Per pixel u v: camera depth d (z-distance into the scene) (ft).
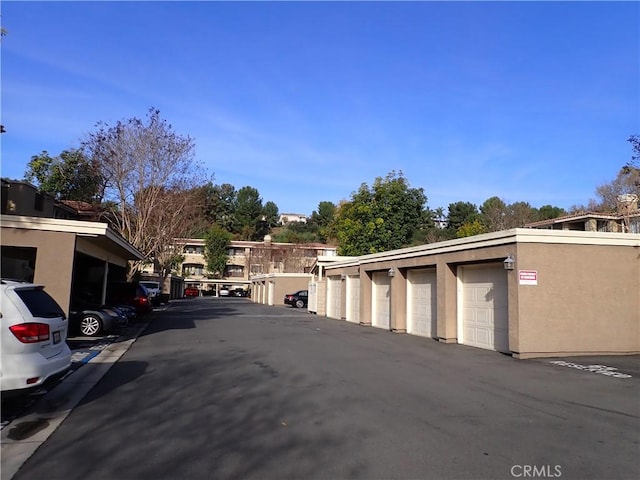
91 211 109.60
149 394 27.32
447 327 54.54
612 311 45.62
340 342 53.11
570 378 33.37
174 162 115.24
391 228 133.18
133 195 110.93
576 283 44.86
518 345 42.68
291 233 311.47
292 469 16.55
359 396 27.20
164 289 180.86
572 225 147.74
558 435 20.52
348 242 134.92
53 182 114.83
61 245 47.85
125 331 61.52
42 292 24.98
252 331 63.52
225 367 36.09
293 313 112.06
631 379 33.14
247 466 16.78
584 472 16.60
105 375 32.94
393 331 67.97
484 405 25.52
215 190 328.90
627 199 135.03
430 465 17.03
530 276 43.70
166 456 17.66
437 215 212.64
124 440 19.40
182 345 48.60
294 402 25.64
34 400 25.79
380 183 136.46
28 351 21.80
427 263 59.52
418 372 35.14
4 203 70.13
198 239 269.64
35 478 15.69
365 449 18.54
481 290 51.39
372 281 80.33
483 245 48.75
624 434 20.70
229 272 276.21
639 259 47.01
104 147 106.63
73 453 17.93
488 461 17.47
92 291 78.79
